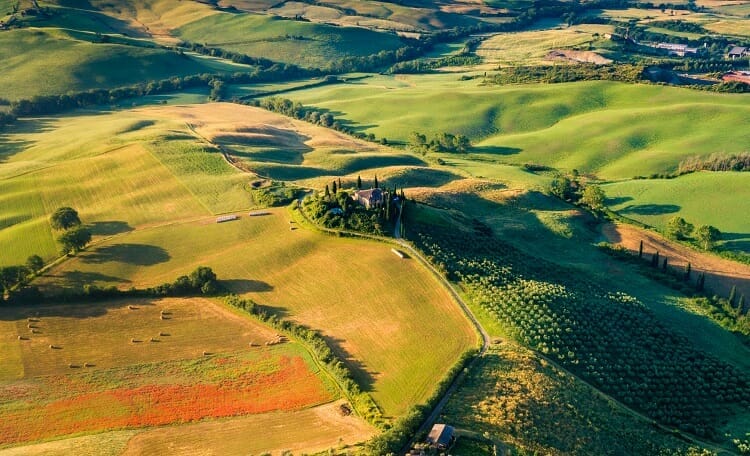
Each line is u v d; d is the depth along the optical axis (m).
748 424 103.19
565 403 92.62
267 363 105.06
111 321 118.94
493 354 101.69
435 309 115.81
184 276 129.38
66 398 97.75
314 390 97.44
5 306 123.62
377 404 92.25
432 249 136.12
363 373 100.12
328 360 103.19
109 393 98.81
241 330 115.31
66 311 122.31
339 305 119.94
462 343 105.62
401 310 116.25
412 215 151.50
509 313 114.44
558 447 83.69
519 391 92.56
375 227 142.38
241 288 128.38
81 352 109.81
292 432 87.88
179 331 115.50
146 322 118.50
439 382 93.88
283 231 148.88
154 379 102.06
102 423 91.94
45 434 90.00
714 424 102.50
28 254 142.75
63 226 150.50
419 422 85.12
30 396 98.31
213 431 89.12
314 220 149.75
